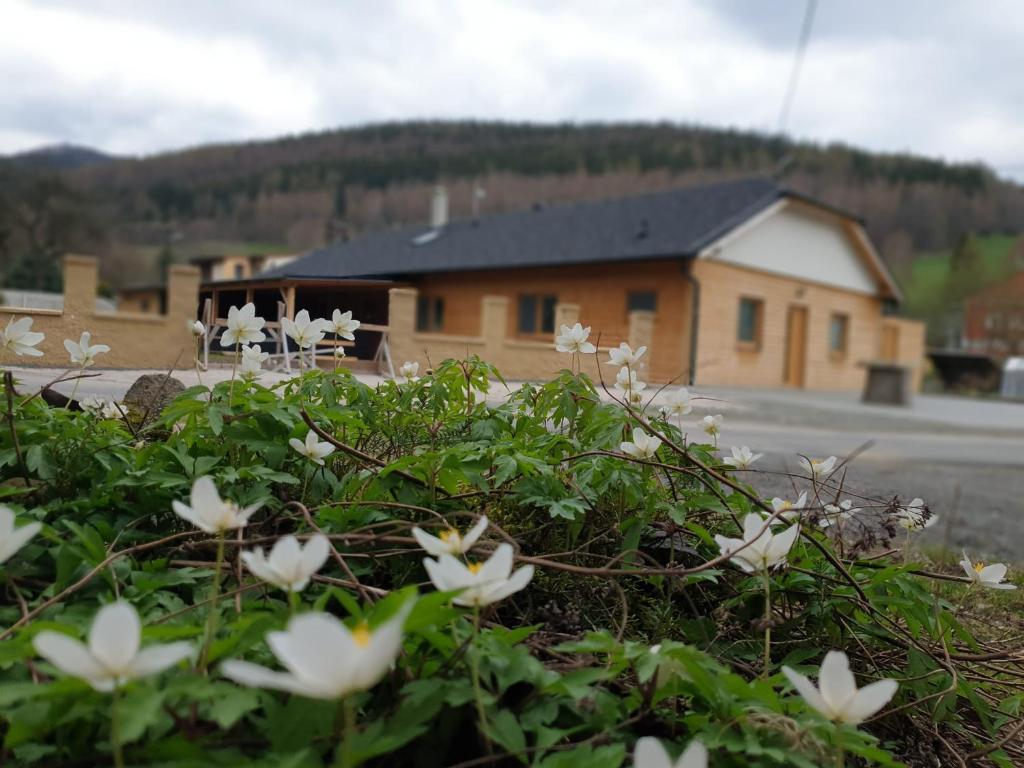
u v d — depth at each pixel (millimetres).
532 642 1509
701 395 3406
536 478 1980
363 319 3203
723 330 18984
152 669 927
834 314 22844
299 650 850
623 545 1920
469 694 1176
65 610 1429
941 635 1902
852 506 2410
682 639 1858
